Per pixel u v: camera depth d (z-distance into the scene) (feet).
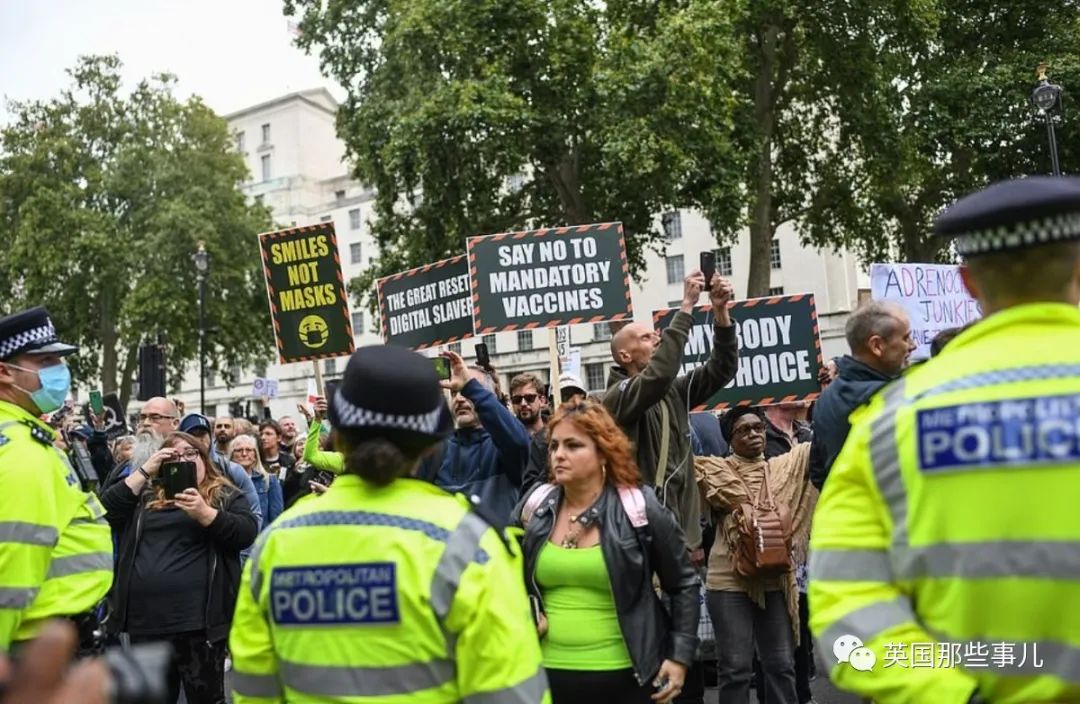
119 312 105.70
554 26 58.44
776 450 20.58
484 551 6.40
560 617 10.30
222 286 105.19
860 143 67.62
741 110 61.87
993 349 5.16
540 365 140.46
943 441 5.05
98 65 107.14
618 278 21.25
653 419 14.76
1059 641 4.66
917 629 5.18
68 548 10.01
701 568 18.24
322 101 200.13
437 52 58.49
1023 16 67.77
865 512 5.53
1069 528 4.66
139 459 18.39
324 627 6.30
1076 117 61.00
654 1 60.64
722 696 15.08
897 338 12.14
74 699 3.46
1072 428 4.72
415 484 6.73
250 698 6.75
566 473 10.55
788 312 20.92
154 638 14.20
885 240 77.51
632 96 55.47
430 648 6.16
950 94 63.62
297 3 69.97
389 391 6.51
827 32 61.77
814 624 5.55
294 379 170.09
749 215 66.64
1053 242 5.14
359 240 176.76
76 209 102.12
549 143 59.67
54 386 10.69
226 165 109.29
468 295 24.02
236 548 14.76
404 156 58.39
